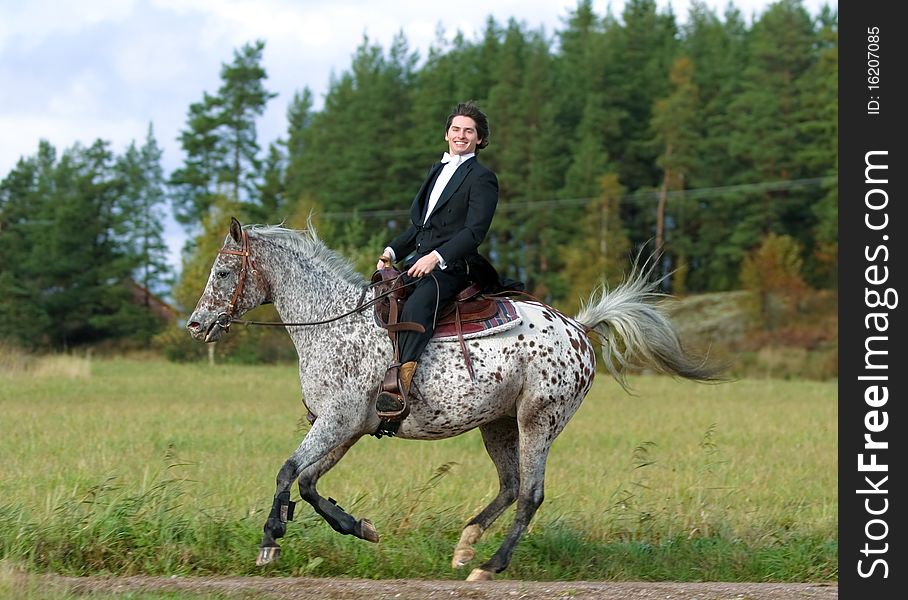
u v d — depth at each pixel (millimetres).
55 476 10781
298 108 79625
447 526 9031
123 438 15586
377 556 8148
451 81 66312
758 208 57156
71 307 60500
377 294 7977
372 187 61531
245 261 7957
